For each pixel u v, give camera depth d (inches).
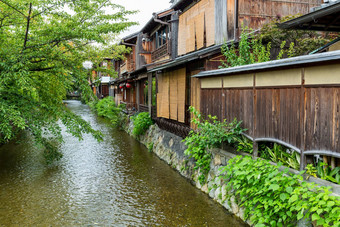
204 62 373.1
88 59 476.4
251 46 414.3
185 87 414.0
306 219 167.8
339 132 157.8
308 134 180.9
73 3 403.5
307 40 389.1
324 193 153.8
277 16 464.8
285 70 201.0
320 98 171.2
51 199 313.3
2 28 397.1
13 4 362.0
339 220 142.3
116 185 357.1
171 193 323.3
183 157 404.5
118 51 590.2
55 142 648.4
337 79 158.4
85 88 432.1
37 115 415.5
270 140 219.3
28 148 575.8
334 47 326.0
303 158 185.2
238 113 266.2
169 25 636.7
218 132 269.3
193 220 253.0
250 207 215.5
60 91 514.3
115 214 272.8
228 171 240.4
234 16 442.0
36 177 393.7
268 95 221.9
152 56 785.6
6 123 335.6
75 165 455.5
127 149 577.6
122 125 899.4
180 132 432.1
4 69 370.6
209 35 485.1
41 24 415.8
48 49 400.5
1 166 448.5
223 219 250.7
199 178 331.9
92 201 306.7
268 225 196.9
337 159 185.0
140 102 874.8
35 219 263.9
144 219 260.5
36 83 437.4
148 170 421.7
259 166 214.1
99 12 426.9
